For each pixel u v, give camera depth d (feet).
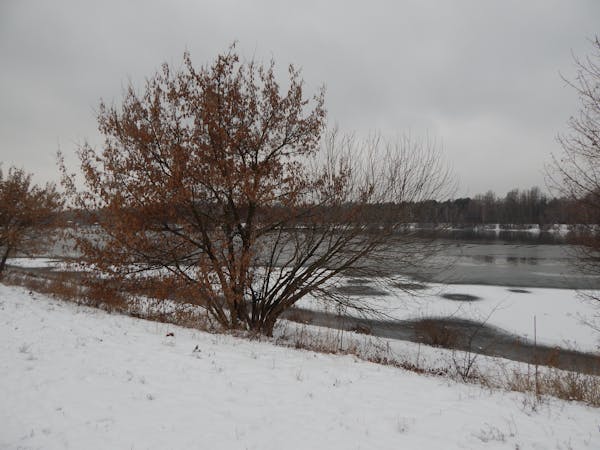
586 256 38.68
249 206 38.37
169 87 38.29
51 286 51.55
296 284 41.60
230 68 38.40
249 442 13.99
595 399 22.29
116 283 38.86
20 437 13.10
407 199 40.16
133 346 24.16
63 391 16.70
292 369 22.77
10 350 20.84
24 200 73.46
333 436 14.88
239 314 42.09
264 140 39.88
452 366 36.19
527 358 45.24
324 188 39.70
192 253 39.83
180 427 14.69
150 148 38.22
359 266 40.01
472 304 69.05
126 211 36.60
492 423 16.78
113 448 12.97
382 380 22.30
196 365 21.62
